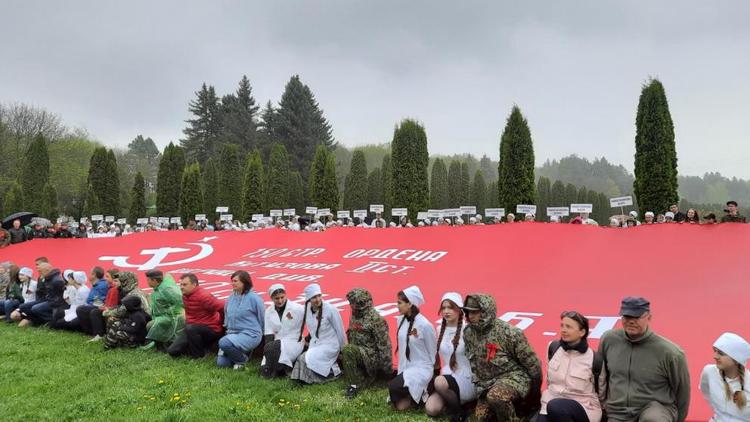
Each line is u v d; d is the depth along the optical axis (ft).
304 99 213.66
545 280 34.94
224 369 25.89
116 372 25.64
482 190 181.88
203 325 28.45
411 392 19.90
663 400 15.74
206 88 244.83
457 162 184.75
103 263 61.98
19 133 174.19
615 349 16.63
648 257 35.04
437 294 35.50
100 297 35.17
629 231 38.88
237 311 26.84
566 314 17.07
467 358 19.61
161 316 29.66
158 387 23.15
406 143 84.79
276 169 137.08
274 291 25.93
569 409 15.98
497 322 18.37
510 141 66.33
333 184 110.83
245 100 238.27
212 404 20.70
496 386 17.49
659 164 59.26
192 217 121.70
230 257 57.57
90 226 111.04
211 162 145.28
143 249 64.95
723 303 27.58
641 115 61.00
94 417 19.57
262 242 59.41
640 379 15.94
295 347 24.70
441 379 19.12
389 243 48.83
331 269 45.85
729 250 33.45
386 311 32.78
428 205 85.46
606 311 28.86
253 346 26.43
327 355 23.76
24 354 29.40
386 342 22.70
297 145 211.20
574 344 16.96
